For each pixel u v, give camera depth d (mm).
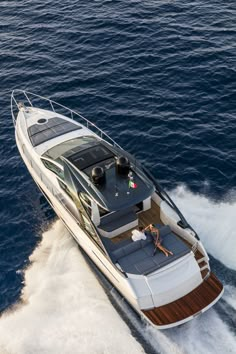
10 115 28344
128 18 36156
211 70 30172
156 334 16016
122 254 16516
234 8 36938
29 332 16609
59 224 21219
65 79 30625
